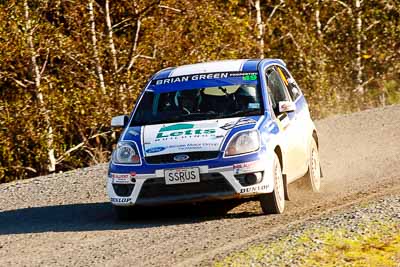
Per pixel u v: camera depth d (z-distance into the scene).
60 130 65.88
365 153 40.81
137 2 68.69
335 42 86.69
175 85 28.42
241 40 73.31
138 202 25.89
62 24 64.88
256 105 27.36
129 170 25.89
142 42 69.44
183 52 70.62
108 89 66.81
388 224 22.64
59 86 65.69
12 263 21.98
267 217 25.88
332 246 20.94
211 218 26.31
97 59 66.44
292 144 28.41
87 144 66.75
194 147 25.62
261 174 25.58
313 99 80.38
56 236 25.22
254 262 19.88
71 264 21.38
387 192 29.08
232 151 25.55
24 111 62.91
